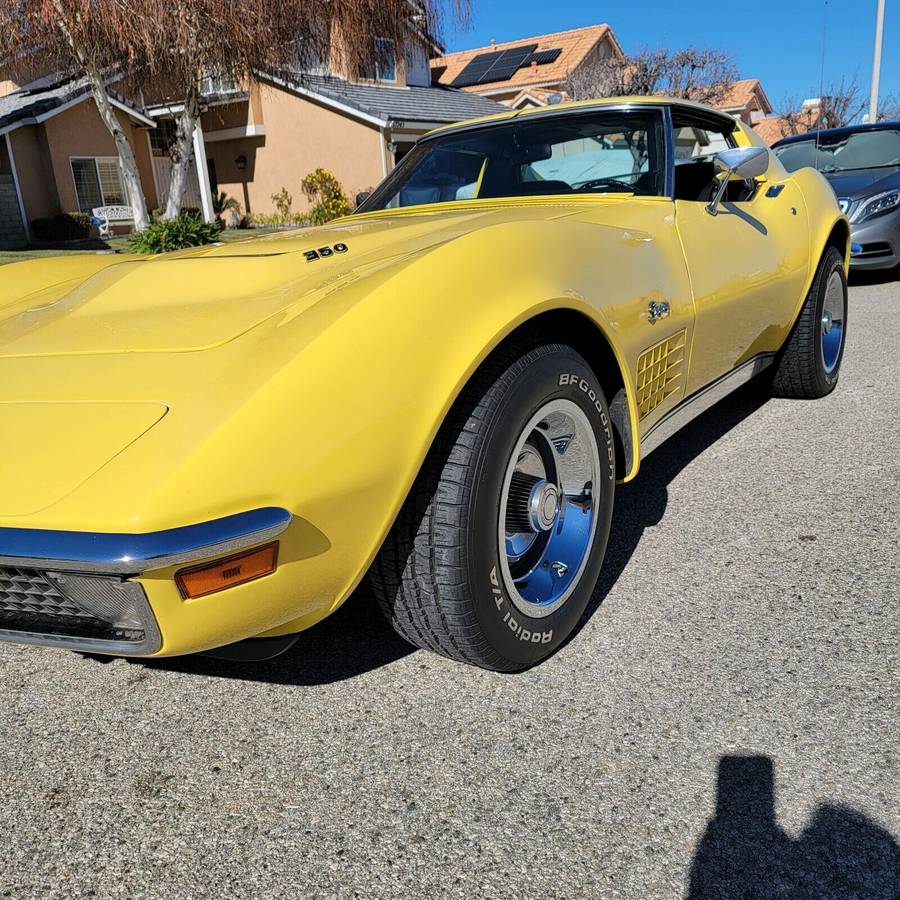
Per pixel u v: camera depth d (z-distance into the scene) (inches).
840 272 166.1
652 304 94.3
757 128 1242.0
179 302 77.8
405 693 79.6
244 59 507.2
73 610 59.8
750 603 91.6
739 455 139.5
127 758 72.7
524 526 81.9
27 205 751.1
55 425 59.0
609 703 75.8
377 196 137.3
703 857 58.5
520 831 61.8
